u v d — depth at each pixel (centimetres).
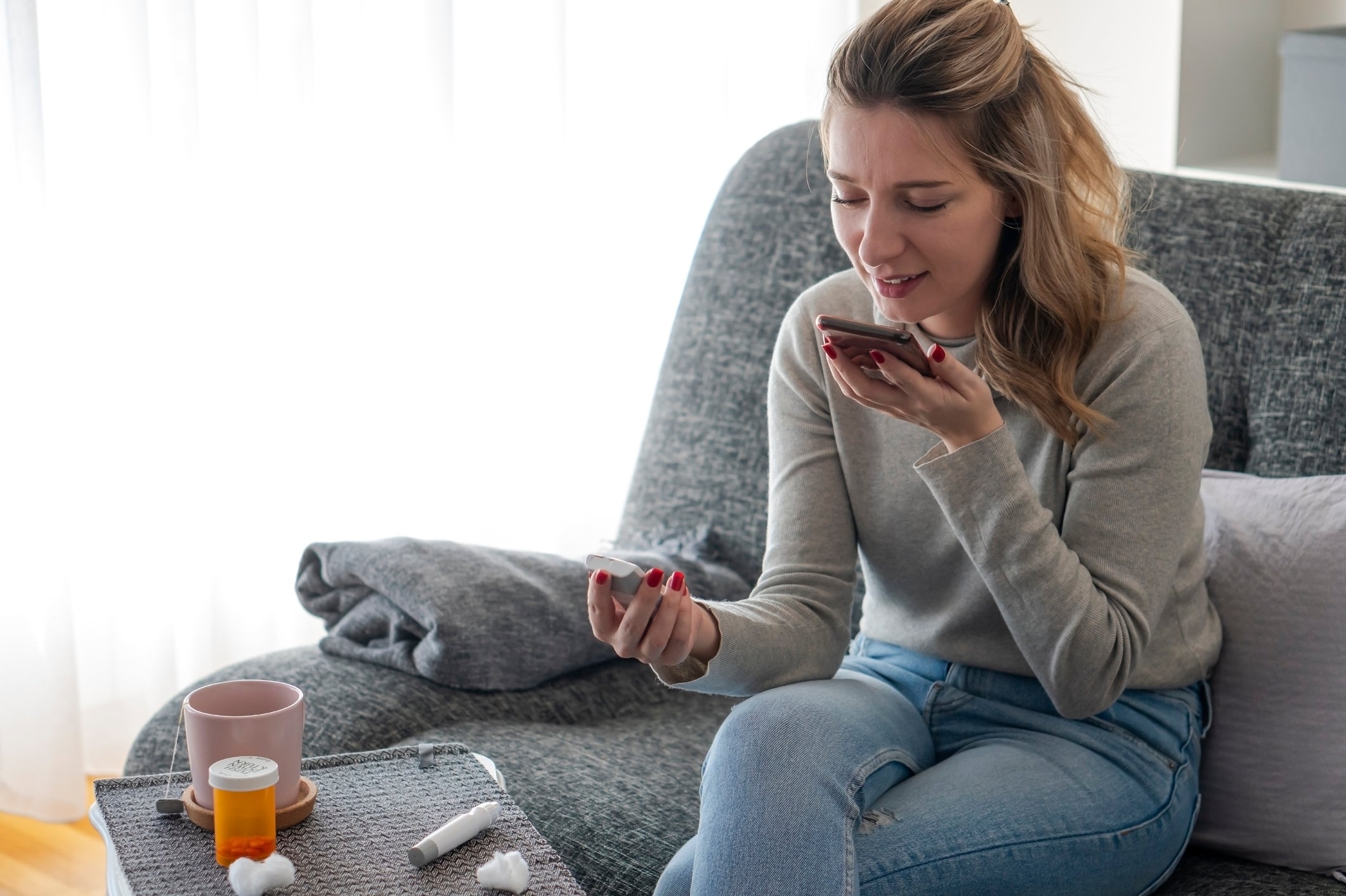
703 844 95
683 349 177
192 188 205
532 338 248
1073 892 103
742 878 91
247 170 211
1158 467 109
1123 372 110
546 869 88
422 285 232
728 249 177
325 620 151
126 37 198
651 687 154
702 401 173
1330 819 115
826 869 92
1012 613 107
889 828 99
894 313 111
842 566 121
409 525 238
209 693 93
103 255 203
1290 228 145
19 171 189
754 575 165
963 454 104
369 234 226
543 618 146
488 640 140
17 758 200
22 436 196
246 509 218
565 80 243
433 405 237
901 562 122
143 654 215
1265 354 142
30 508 196
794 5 273
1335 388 135
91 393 204
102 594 210
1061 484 115
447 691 140
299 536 226
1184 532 111
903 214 106
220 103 209
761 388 169
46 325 194
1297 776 118
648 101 260
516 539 254
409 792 99
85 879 188
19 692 199
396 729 133
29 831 203
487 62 238
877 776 104
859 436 123
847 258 167
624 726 144
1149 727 115
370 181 226
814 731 101
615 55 255
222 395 213
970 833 100
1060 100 111
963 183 105
